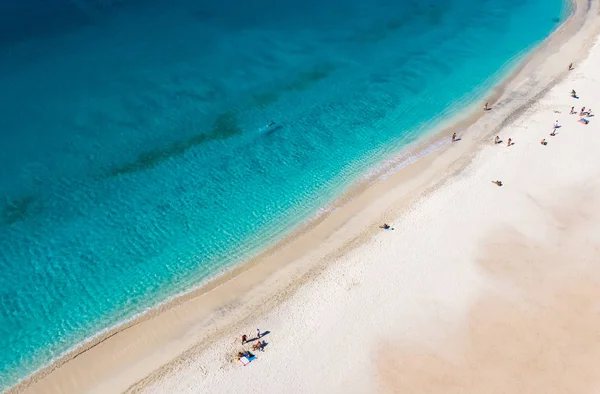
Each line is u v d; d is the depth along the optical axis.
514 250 35.75
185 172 42.78
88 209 38.91
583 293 33.00
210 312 32.09
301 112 50.62
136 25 61.56
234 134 47.25
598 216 38.69
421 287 33.16
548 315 31.62
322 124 49.12
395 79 56.44
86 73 52.16
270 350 29.61
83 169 42.12
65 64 52.94
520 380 28.30
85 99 48.84
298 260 35.50
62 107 47.53
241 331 30.80
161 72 53.91
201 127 47.59
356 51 61.44
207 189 41.31
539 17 70.69
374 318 31.31
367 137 47.66
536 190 40.84
